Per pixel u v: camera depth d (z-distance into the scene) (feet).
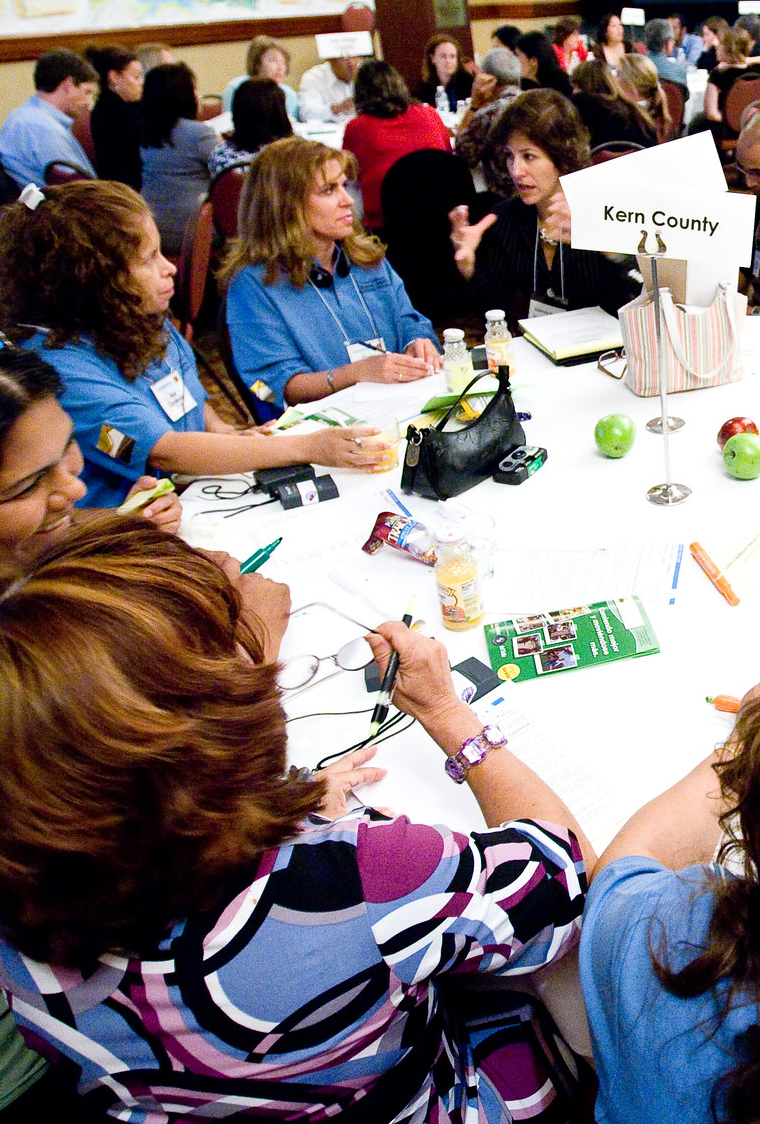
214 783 1.84
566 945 2.28
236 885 1.95
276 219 6.63
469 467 4.85
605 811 2.81
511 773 2.76
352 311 7.28
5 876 1.77
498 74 14.60
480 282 8.11
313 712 3.51
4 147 14.73
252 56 17.72
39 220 5.18
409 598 4.09
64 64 14.78
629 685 3.31
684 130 15.64
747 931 1.69
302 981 1.89
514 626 3.73
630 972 1.89
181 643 1.90
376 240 7.52
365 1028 1.99
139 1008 1.89
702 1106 1.70
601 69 11.59
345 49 18.72
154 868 1.81
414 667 3.03
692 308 5.34
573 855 2.35
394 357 6.50
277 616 3.99
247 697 1.98
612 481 4.74
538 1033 2.59
